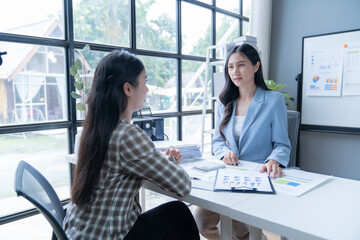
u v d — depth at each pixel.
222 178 1.12
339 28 3.00
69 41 2.17
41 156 2.15
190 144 1.54
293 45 3.37
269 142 1.52
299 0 3.28
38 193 0.85
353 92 2.82
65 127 2.21
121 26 2.55
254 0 3.34
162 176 0.89
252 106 1.55
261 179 1.11
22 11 1.96
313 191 0.99
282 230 0.73
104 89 0.90
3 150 1.97
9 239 2.00
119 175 0.87
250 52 1.53
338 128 2.96
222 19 3.51
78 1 2.24
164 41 2.90
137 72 0.94
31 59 2.05
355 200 0.90
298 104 3.22
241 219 0.82
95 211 0.85
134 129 0.89
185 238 1.04
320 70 3.03
